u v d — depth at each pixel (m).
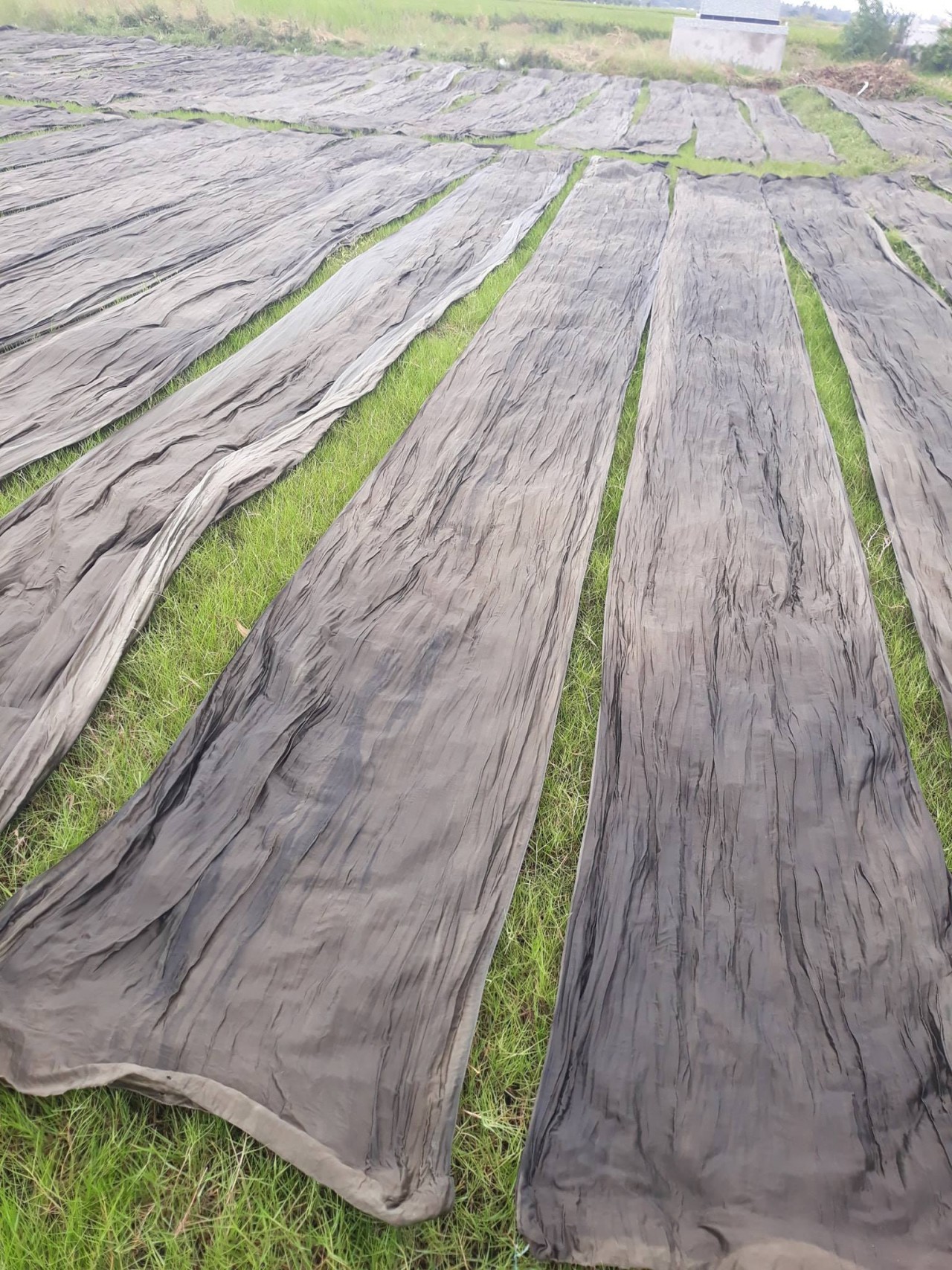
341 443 4.33
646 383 4.94
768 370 5.19
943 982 2.10
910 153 11.81
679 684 2.91
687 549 3.62
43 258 6.30
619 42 20.91
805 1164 1.77
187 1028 1.91
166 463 3.99
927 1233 1.69
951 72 19.62
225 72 14.52
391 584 3.29
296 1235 1.67
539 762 2.64
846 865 2.36
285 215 7.68
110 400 4.54
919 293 6.51
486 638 3.08
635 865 2.33
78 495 3.70
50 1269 1.62
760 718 2.80
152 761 2.62
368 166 9.45
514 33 21.11
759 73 18.22
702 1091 1.88
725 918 2.21
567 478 4.03
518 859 2.34
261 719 2.69
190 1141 1.78
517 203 8.32
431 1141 1.77
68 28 16.73
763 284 6.50
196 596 3.28
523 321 5.63
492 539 3.59
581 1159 1.76
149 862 2.25
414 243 7.07
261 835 2.34
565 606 3.25
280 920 2.14
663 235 7.51
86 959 2.03
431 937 2.14
